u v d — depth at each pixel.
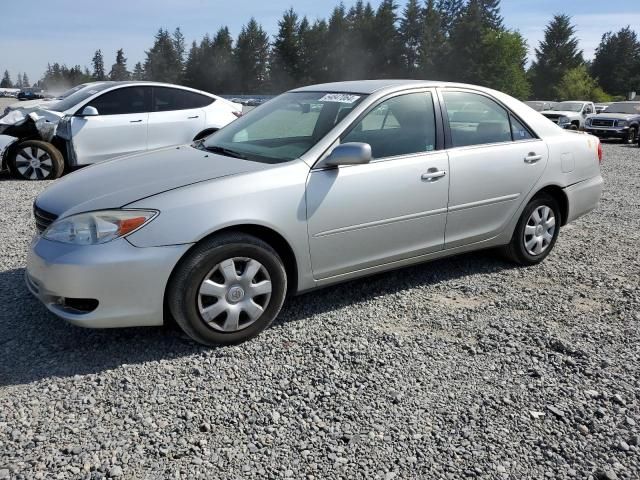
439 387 3.07
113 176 3.66
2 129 9.00
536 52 86.94
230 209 3.29
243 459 2.47
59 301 3.22
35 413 2.75
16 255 5.09
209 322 3.35
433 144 4.21
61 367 3.19
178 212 3.19
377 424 2.73
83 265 3.05
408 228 4.07
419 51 80.38
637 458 2.54
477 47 74.81
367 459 2.49
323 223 3.64
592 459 2.52
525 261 5.02
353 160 3.53
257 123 4.43
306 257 3.64
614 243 5.94
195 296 3.27
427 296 4.33
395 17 82.94
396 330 3.74
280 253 3.64
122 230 3.11
